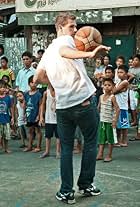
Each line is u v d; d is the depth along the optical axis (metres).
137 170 5.83
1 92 7.51
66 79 4.28
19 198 4.63
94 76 9.92
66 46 4.17
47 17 13.60
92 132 4.46
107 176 5.47
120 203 4.40
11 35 16.39
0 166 6.25
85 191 4.61
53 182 5.25
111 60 13.37
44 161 6.60
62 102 4.33
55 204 4.41
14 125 8.70
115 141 6.45
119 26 13.22
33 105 7.48
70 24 4.42
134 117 9.56
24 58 8.91
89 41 4.41
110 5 12.57
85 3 12.94
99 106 6.56
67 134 4.41
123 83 7.61
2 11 16.50
